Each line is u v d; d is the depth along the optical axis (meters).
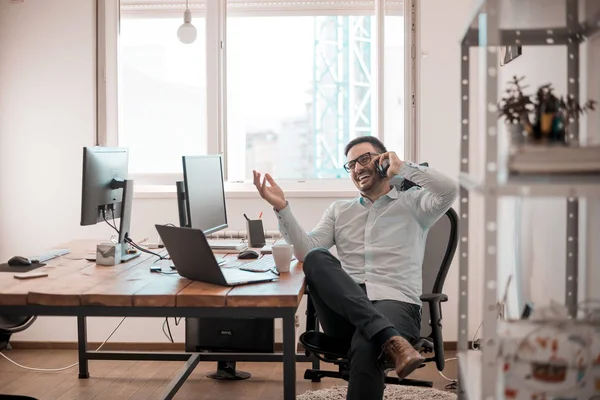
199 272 2.53
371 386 2.54
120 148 3.32
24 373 3.97
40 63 4.41
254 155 5.23
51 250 3.36
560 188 1.41
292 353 2.35
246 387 3.72
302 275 2.73
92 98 4.40
